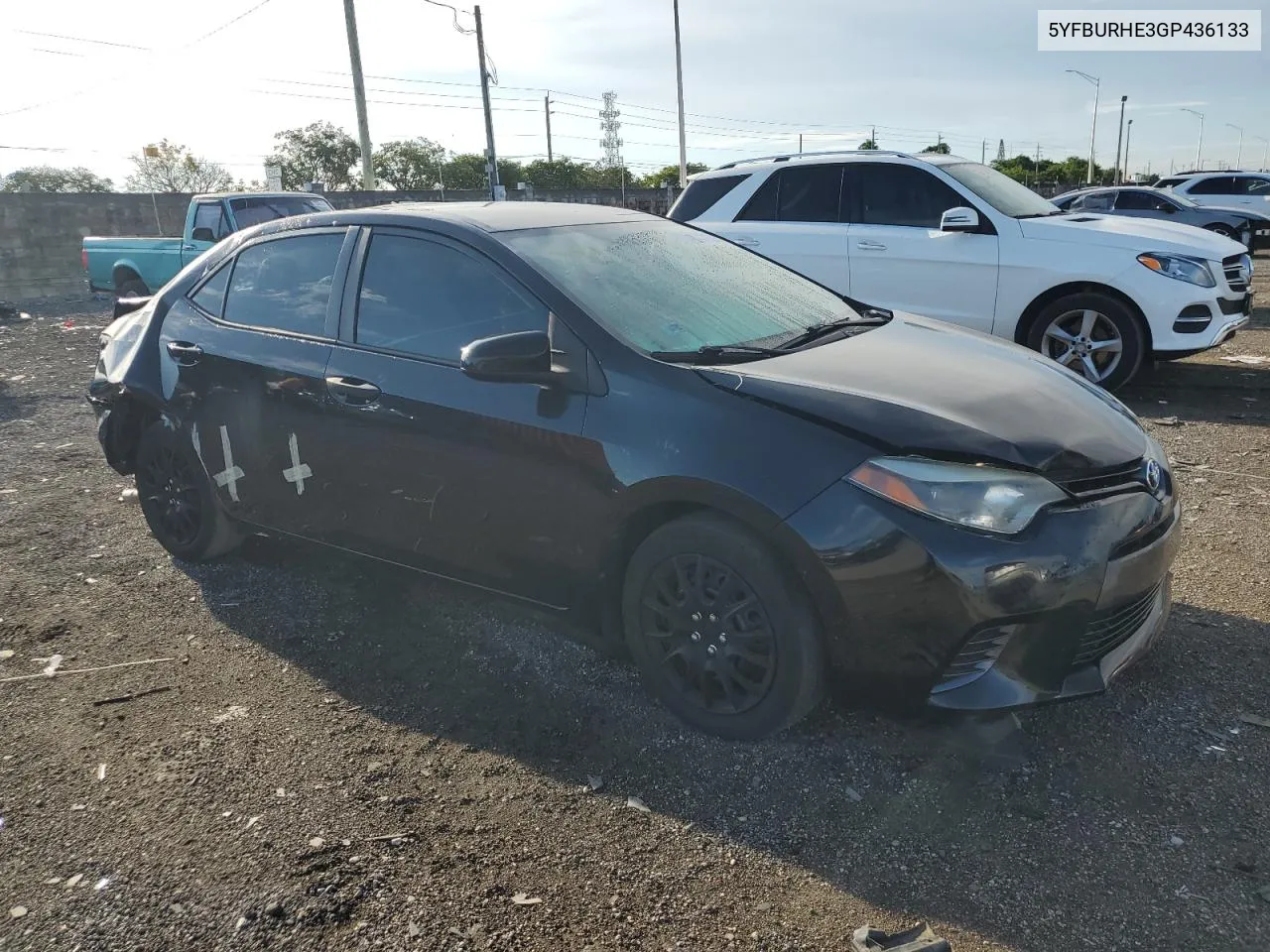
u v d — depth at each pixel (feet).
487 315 11.12
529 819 8.87
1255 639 11.52
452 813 8.99
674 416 9.57
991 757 9.51
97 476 20.36
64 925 7.74
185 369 13.98
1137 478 9.55
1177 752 9.46
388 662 11.90
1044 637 8.77
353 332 12.20
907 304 25.95
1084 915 7.48
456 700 10.98
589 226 12.72
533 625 12.67
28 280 64.80
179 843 8.67
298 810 9.08
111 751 10.15
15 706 11.10
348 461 12.05
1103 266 23.47
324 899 7.91
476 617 12.98
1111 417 10.24
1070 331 24.81
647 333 10.57
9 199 63.26
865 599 8.71
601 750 9.93
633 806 9.00
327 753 10.02
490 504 10.84
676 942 7.37
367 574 14.48
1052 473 8.89
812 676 9.23
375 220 12.50
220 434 13.60
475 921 7.63
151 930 7.66
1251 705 10.17
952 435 8.87
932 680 8.79
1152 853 8.12
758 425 9.22
